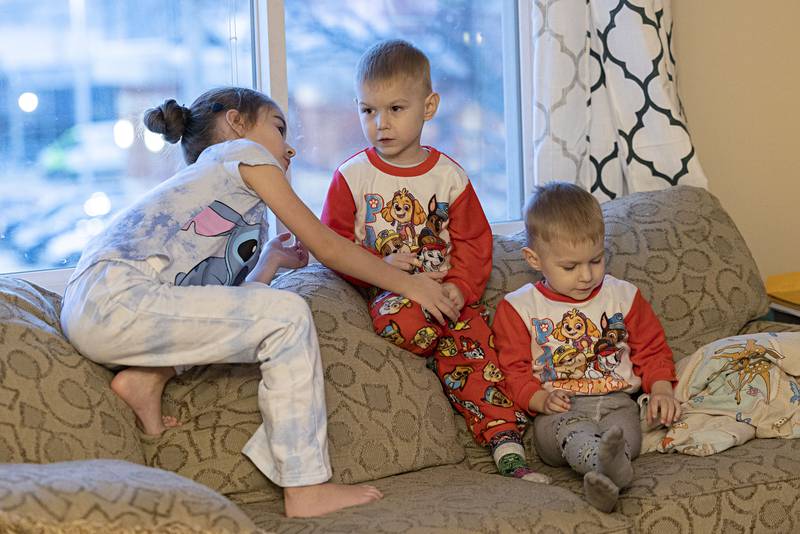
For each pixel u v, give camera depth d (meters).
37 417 1.58
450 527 1.51
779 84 3.07
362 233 2.18
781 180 3.10
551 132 2.65
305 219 1.89
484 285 2.20
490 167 2.87
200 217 1.84
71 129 2.26
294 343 1.71
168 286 1.75
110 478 1.32
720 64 2.99
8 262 2.21
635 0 2.56
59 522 1.21
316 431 1.70
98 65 2.28
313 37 2.56
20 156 2.21
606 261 2.29
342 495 1.68
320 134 2.60
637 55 2.59
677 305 2.25
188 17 2.38
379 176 2.17
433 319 2.04
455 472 1.91
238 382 1.85
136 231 1.79
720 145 3.01
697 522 1.68
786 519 1.72
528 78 2.83
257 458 1.73
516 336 2.11
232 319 1.71
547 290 2.13
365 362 1.93
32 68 2.21
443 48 2.77
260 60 2.45
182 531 1.29
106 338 1.70
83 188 2.29
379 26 2.66
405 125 2.12
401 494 1.73
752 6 3.01
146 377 1.77
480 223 2.23
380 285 2.00
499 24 2.84
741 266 2.33
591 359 2.08
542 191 2.11
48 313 1.84
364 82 2.12
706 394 2.04
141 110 2.34
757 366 2.00
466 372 2.11
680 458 1.88
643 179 2.64
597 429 1.91
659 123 2.60
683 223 2.37
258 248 1.96
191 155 2.06
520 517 1.57
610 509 1.65
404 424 1.91
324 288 2.07
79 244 2.29
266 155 1.90
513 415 2.06
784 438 1.91
